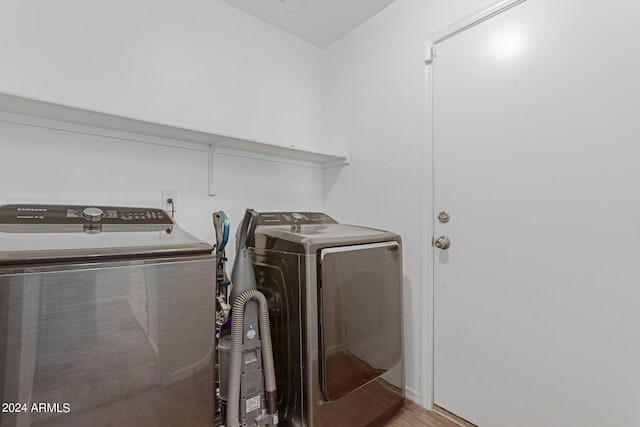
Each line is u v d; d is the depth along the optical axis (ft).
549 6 4.13
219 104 6.10
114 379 2.87
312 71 7.77
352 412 4.54
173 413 3.20
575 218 3.90
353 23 6.95
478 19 4.88
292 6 6.36
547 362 4.12
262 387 4.20
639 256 3.43
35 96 3.61
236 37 6.38
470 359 4.94
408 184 5.93
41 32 4.31
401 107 6.09
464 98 5.07
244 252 4.53
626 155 3.52
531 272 4.29
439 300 5.39
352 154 7.16
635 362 3.44
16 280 2.48
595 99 3.75
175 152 5.57
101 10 4.79
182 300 3.26
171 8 5.52
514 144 4.47
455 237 5.18
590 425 3.74
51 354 2.59
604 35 3.69
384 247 5.18
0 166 4.06
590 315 3.77
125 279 2.94
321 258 4.24
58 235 3.43
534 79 4.27
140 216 4.75
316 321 4.17
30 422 2.50
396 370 5.29
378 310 5.02
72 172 4.57
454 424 5.03
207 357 3.44
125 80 5.00
